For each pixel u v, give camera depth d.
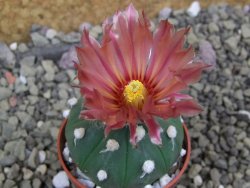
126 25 0.13
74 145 0.14
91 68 0.12
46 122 0.20
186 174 0.19
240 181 0.19
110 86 0.13
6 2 0.23
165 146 0.14
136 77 0.13
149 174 0.14
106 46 0.12
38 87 0.21
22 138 0.20
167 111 0.12
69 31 0.24
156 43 0.13
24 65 0.22
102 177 0.14
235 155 0.20
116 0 0.24
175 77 0.12
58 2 0.23
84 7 0.24
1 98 0.21
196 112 0.12
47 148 0.20
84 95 0.12
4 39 0.23
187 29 0.12
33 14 0.23
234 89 0.22
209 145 0.20
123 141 0.13
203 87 0.22
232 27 0.24
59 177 0.19
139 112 0.12
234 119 0.21
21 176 0.19
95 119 0.12
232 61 0.23
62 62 0.22
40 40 0.23
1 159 0.19
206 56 0.22
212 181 0.19
